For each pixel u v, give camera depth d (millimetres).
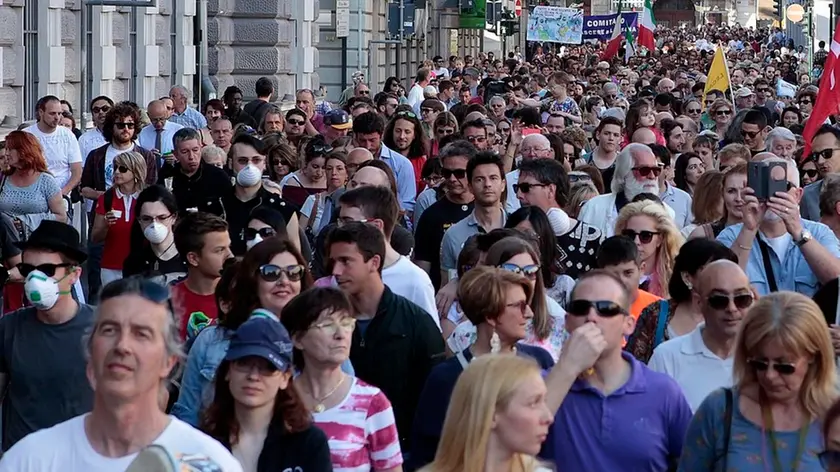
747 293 19625
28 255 20734
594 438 17812
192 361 19750
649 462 17828
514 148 46625
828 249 26359
